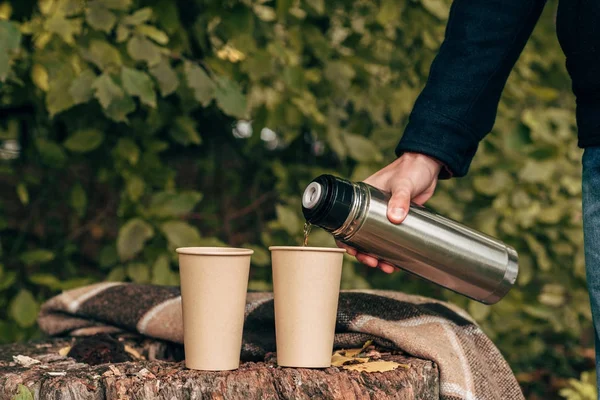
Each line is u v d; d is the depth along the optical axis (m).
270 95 2.16
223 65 2.07
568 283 2.56
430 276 1.24
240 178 2.65
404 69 2.52
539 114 2.33
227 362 1.12
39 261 2.11
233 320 1.12
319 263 1.11
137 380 1.10
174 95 2.20
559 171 2.56
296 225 2.13
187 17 2.14
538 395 2.81
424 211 1.22
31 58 1.84
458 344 1.31
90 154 2.28
